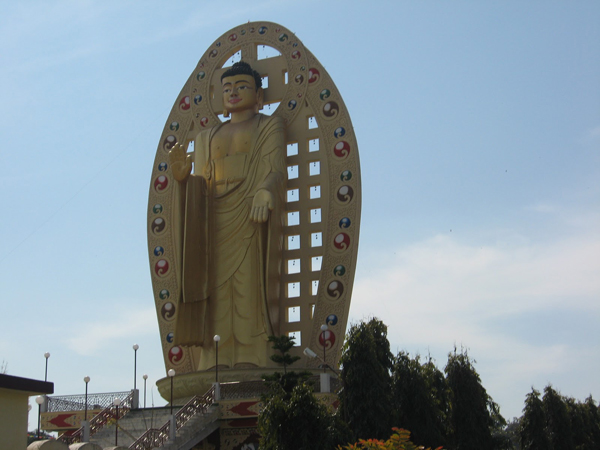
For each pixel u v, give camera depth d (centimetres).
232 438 3694
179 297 4525
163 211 5188
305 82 5006
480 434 3584
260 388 3722
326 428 2667
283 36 5184
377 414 2964
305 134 4912
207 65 5366
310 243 4734
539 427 4078
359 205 4662
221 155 4803
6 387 2088
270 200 4459
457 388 3644
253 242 4588
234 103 4934
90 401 3984
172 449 3253
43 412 4025
